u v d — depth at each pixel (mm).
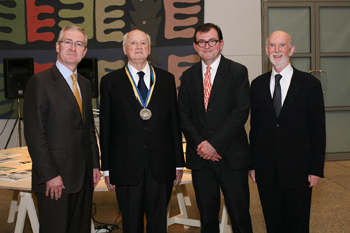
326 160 5371
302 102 1918
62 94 1757
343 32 5242
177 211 3412
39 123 1678
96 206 3492
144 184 1944
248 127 4949
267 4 5051
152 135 1936
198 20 4832
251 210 3240
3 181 2084
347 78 5328
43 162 1653
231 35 4965
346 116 5359
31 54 4762
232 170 1979
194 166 2035
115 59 4824
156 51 4832
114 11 4781
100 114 2012
